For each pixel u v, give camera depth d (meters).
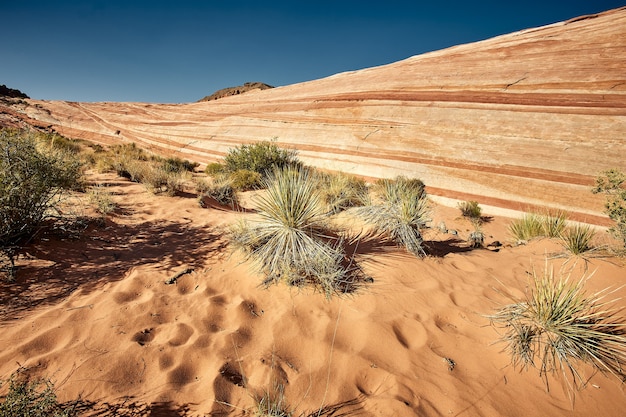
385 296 3.35
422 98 15.47
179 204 6.26
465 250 5.59
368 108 16.72
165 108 28.33
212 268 3.66
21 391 1.80
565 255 4.91
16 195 3.52
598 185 6.21
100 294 2.96
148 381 2.11
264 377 2.24
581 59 12.87
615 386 2.49
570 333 2.84
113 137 24.67
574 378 2.54
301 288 3.30
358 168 14.34
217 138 21.12
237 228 4.37
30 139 4.02
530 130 11.90
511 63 14.64
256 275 3.49
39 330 2.43
